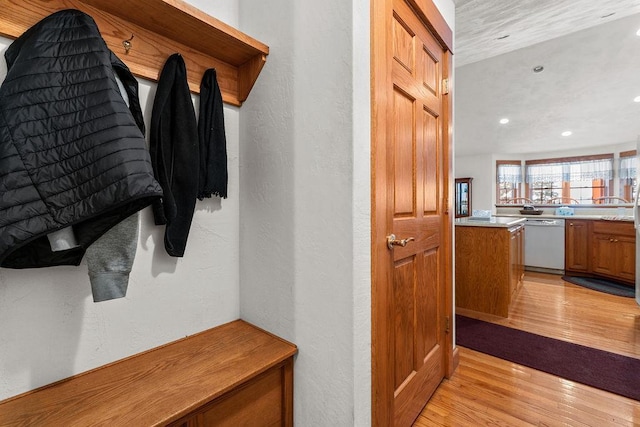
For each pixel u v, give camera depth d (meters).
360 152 1.01
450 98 1.80
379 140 1.10
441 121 1.74
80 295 0.96
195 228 1.25
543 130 5.29
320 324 1.07
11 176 0.67
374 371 1.09
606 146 6.02
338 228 1.01
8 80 0.71
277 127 1.21
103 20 0.95
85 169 0.72
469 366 1.92
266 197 1.27
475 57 3.21
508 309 2.72
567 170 6.48
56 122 0.72
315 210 1.08
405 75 1.32
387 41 1.14
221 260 1.34
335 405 1.03
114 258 0.83
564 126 5.05
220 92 1.24
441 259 1.76
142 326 1.10
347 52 0.97
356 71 0.98
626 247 3.65
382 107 1.11
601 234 3.96
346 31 0.98
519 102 4.35
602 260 3.95
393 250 1.22
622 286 3.71
